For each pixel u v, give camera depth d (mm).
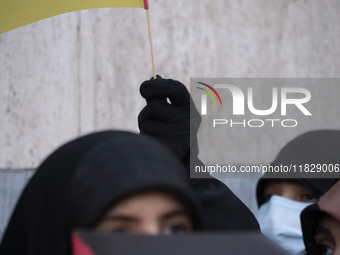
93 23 5875
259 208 4930
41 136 5754
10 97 5820
